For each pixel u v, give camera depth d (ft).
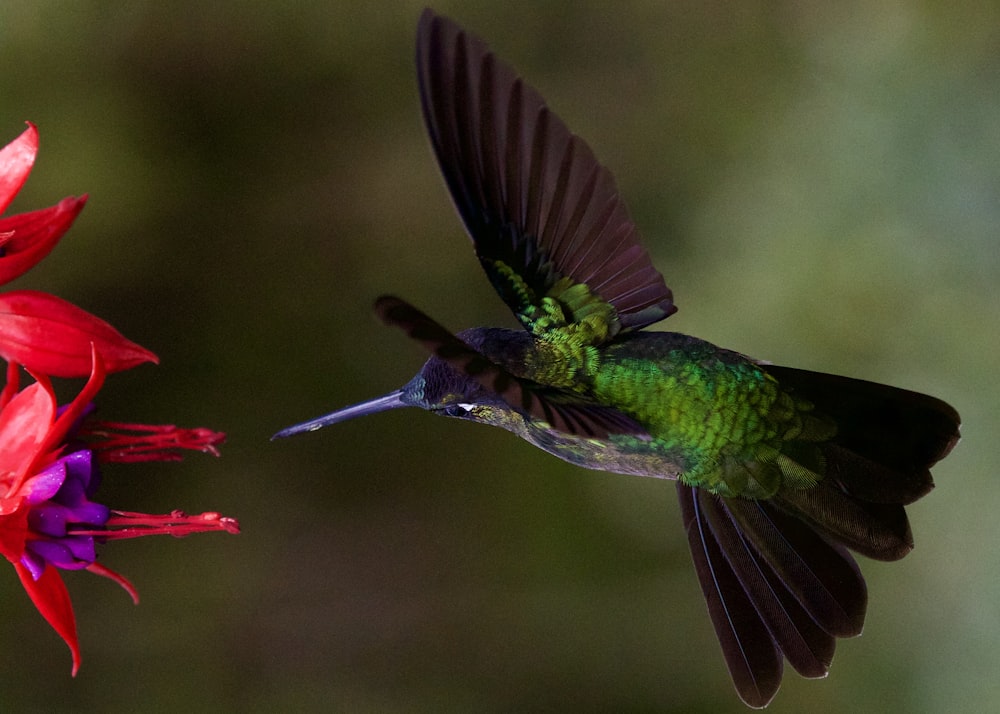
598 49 11.84
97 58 11.64
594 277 7.82
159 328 11.88
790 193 9.32
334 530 12.12
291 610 11.74
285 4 12.22
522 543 11.57
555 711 10.84
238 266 12.18
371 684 11.58
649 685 10.69
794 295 8.96
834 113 9.46
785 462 7.83
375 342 12.23
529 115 7.79
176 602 11.57
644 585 10.98
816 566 7.83
